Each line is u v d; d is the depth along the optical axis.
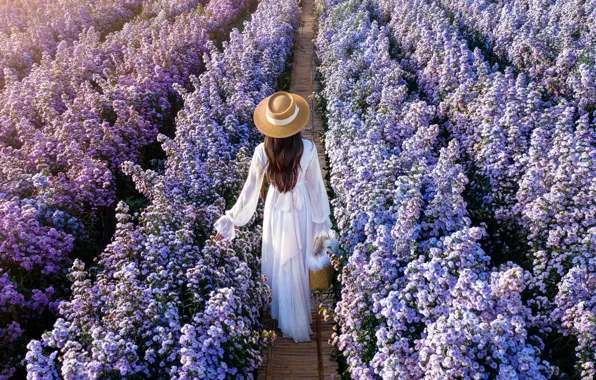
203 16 14.10
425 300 3.51
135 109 7.91
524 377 3.15
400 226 4.19
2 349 4.13
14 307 4.32
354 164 5.45
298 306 4.48
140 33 12.55
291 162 4.05
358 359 3.75
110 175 6.09
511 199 5.33
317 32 14.96
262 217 5.44
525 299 4.44
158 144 7.86
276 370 4.38
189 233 4.59
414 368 3.35
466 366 3.07
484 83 7.08
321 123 9.10
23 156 6.70
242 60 9.21
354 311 3.95
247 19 17.48
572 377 3.63
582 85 6.97
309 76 11.98
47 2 15.83
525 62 8.78
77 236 5.54
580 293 3.79
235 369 3.59
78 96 8.31
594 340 3.51
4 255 4.75
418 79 9.13
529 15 10.95
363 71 8.73
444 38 9.08
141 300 3.82
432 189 4.88
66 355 3.32
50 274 4.96
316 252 4.45
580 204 4.61
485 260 3.91
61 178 6.06
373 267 3.97
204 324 3.69
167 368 3.46
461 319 3.28
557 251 4.45
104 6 15.77
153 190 5.43
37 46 12.20
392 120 6.50
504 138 5.89
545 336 3.96
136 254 4.53
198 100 7.81
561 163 5.01
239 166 5.93
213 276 4.22
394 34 11.54
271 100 3.98
